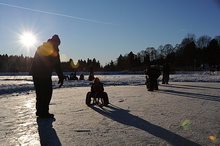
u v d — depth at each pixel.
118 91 13.91
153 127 5.26
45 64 6.20
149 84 14.23
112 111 7.26
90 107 8.04
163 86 17.91
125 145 4.05
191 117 6.31
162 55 125.81
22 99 10.32
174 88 16.00
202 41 118.12
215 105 8.39
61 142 4.21
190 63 97.25
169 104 8.64
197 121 5.84
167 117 6.32
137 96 11.25
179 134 4.71
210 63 103.00
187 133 4.78
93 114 6.77
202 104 8.63
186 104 8.63
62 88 16.72
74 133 4.79
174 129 5.09
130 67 105.31
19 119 6.09
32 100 9.95
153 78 14.16
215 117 6.31
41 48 6.26
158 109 7.57
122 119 6.09
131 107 7.99
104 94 8.56
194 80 25.72
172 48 125.69
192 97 10.80
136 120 5.97
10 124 5.54
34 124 5.54
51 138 4.45
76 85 19.19
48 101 6.34
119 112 7.08
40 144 4.10
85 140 4.32
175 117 6.31
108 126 5.36
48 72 6.24
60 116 6.48
